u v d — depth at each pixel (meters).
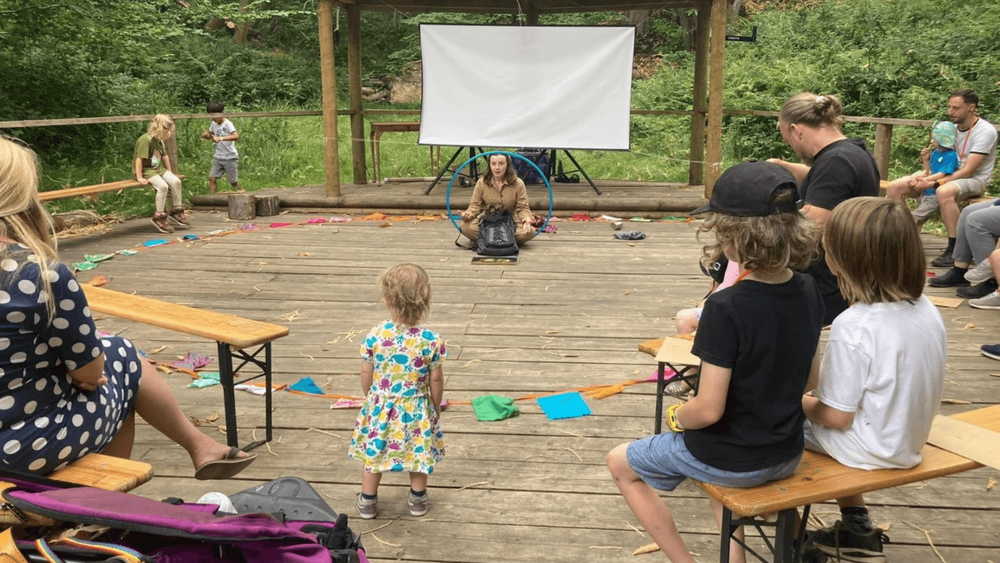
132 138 12.07
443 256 7.21
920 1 15.70
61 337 2.05
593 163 13.55
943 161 6.90
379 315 5.48
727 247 1.94
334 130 9.34
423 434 2.89
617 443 3.58
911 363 2.01
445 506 3.04
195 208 9.63
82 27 10.60
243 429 3.73
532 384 4.26
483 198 7.34
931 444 2.29
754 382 1.91
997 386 4.22
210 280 6.38
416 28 23.47
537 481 3.23
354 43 10.59
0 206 1.93
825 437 2.19
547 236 8.09
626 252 7.36
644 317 5.43
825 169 3.03
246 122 14.05
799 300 1.94
